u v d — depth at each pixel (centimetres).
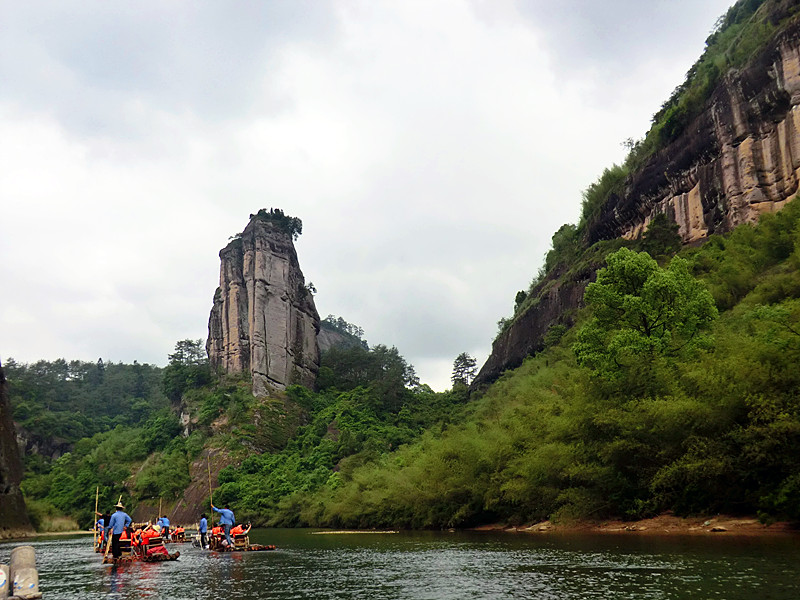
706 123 8050
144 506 12975
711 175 7938
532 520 4628
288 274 18162
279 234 18500
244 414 14800
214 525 4528
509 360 11900
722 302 5638
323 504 8700
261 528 9750
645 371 3675
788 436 2716
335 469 11350
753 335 3500
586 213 12231
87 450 16250
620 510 3775
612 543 2895
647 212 9469
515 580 1981
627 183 9956
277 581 2311
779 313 3375
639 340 3900
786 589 1548
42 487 14088
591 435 3778
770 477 2930
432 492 5525
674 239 8106
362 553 3372
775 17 7562
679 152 8594
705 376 3078
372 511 6912
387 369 19150
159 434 15162
